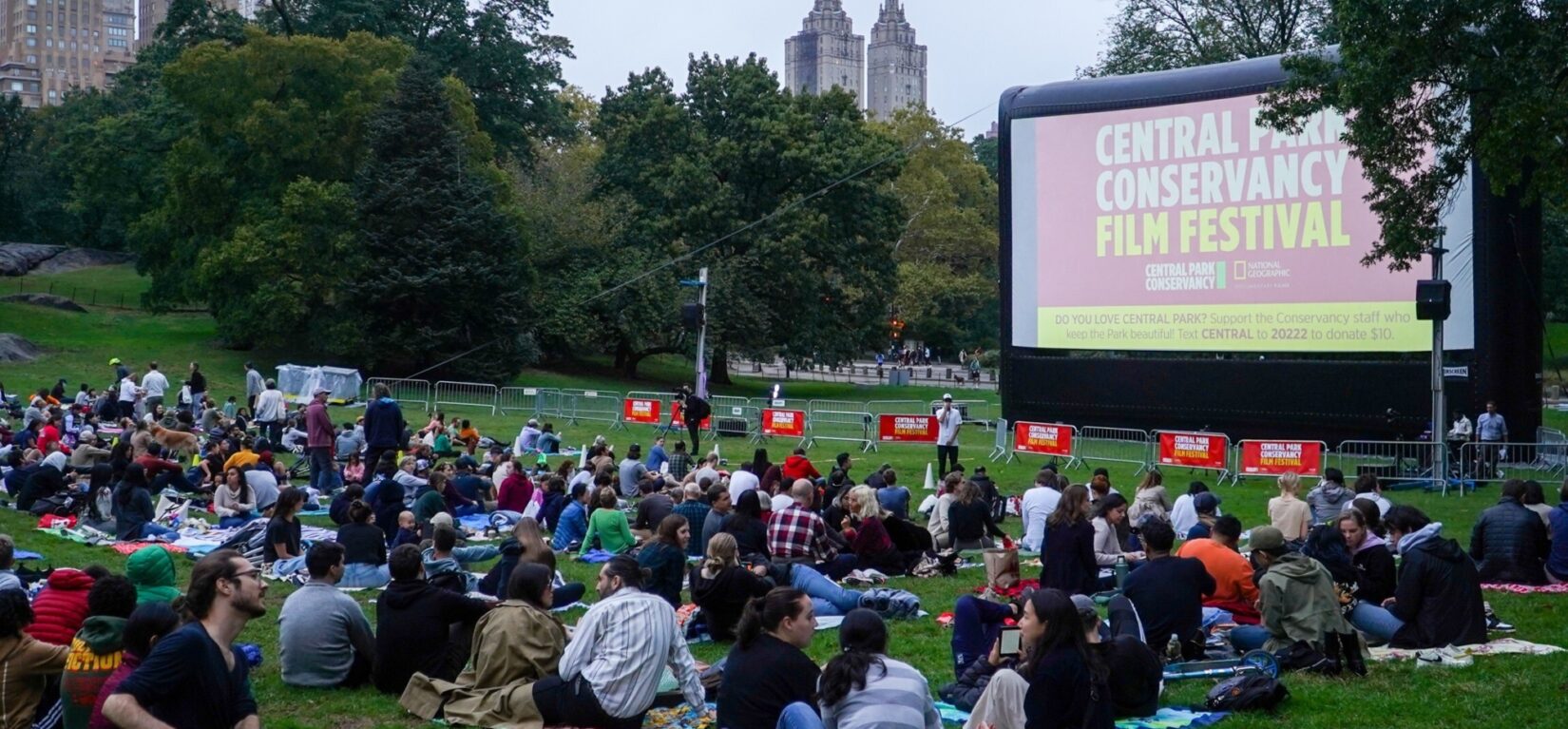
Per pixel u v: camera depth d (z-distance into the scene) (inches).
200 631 267.1
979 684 414.3
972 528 697.6
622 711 373.7
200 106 2192.4
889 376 3038.9
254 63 2180.1
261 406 1294.3
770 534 634.2
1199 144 1339.8
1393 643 500.4
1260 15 2063.2
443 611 423.8
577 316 2306.8
